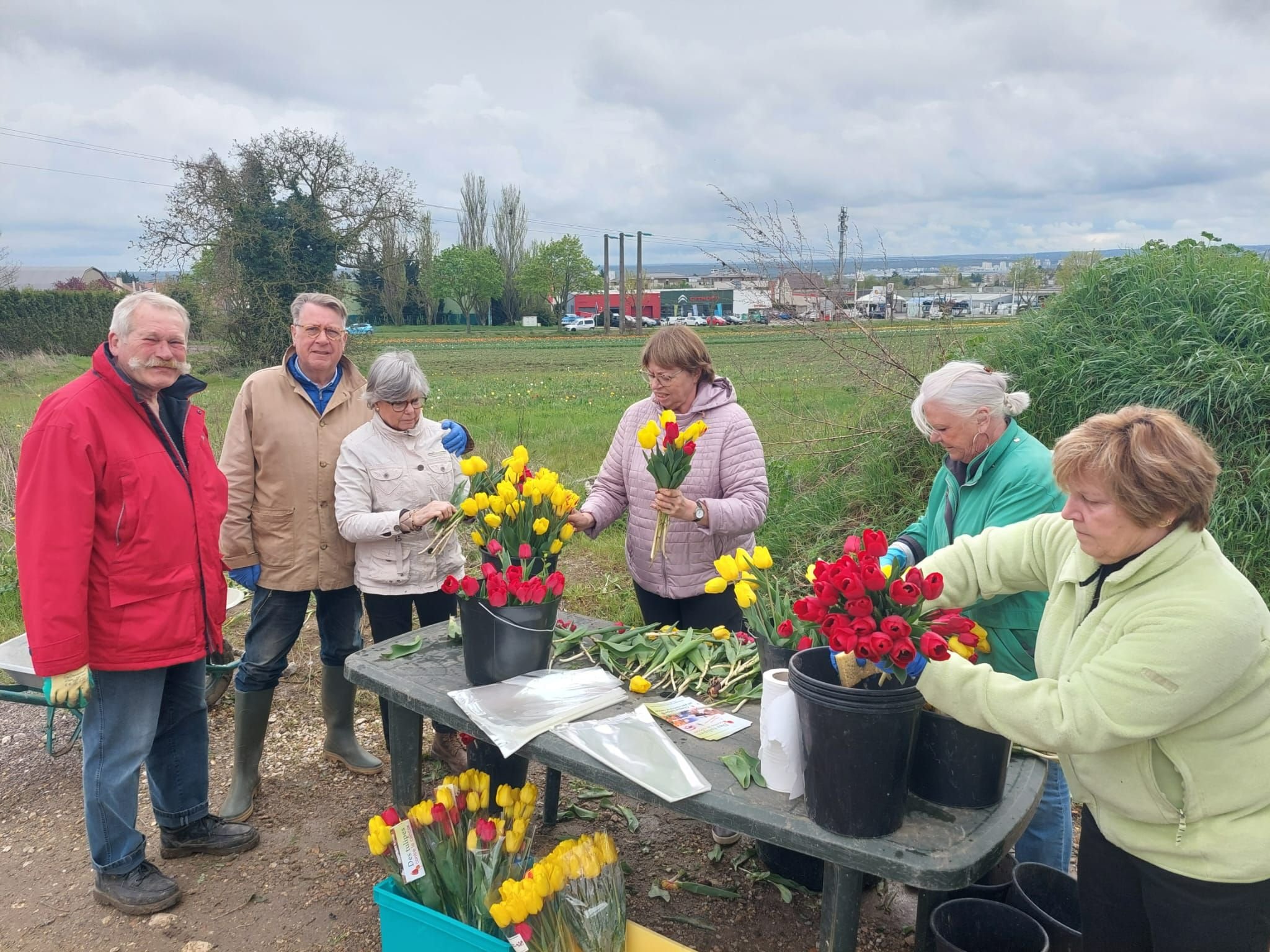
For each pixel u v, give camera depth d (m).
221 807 3.73
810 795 1.84
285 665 3.70
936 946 2.28
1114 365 5.83
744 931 2.92
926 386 2.61
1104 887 2.00
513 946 2.08
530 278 76.94
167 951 2.86
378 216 28.34
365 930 2.96
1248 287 5.79
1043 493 2.45
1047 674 2.02
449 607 3.84
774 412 8.95
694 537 3.45
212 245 26.84
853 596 1.71
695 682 2.67
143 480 2.83
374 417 3.58
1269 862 1.73
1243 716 1.72
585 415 16.58
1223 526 5.02
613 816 3.61
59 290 34.75
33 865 3.36
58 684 2.69
